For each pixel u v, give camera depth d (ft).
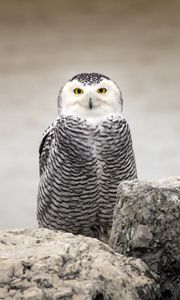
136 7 143.64
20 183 74.18
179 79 102.58
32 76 106.42
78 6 146.82
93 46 121.19
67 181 33.65
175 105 93.15
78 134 33.01
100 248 23.43
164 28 129.18
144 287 22.90
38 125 88.53
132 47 119.44
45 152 35.12
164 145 81.97
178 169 75.87
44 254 22.71
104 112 33.12
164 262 25.43
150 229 25.50
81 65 111.04
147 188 25.98
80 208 34.27
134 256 25.68
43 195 35.06
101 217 34.73
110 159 33.27
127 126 33.55
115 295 22.18
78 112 33.09
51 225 35.58
